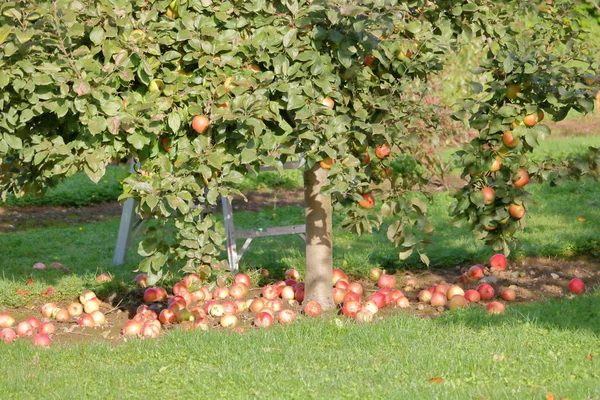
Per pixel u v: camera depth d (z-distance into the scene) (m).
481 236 11.59
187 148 9.91
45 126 9.98
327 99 10.52
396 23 10.90
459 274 15.37
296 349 10.34
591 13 36.28
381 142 11.45
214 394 8.80
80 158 9.79
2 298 14.07
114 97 9.48
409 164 24.20
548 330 10.74
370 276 15.29
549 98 10.39
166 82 9.72
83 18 9.39
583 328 10.70
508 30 11.76
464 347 10.14
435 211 21.02
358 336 10.80
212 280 13.74
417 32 10.88
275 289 13.70
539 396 8.22
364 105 11.24
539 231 17.67
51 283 15.21
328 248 12.68
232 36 9.84
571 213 19.52
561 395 8.27
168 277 15.01
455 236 17.97
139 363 10.13
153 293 13.77
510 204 11.34
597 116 35.06
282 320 11.91
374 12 9.73
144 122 9.55
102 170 9.73
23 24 8.94
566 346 9.99
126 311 13.52
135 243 19.36
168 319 12.21
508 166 11.14
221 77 9.83
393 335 10.78
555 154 25.83
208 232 10.39
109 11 9.22
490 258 15.48
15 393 9.02
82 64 9.23
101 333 12.12
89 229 21.78
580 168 10.95
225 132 10.06
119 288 14.66
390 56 10.70
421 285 14.66
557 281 14.31
